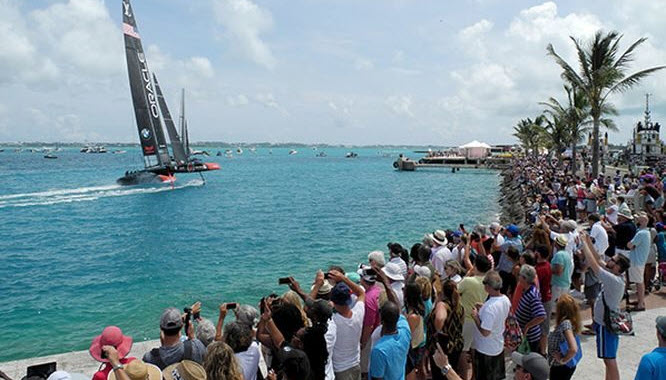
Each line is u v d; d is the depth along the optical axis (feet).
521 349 22.34
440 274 32.14
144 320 47.65
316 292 22.12
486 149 334.03
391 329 17.52
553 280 29.48
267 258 74.23
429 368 24.59
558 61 98.02
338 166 424.46
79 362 29.22
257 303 52.24
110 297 55.26
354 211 128.47
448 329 20.72
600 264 22.75
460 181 238.27
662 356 15.03
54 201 146.61
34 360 29.45
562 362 19.07
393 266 24.36
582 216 73.92
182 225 106.93
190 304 52.37
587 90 97.86
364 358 22.21
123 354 16.22
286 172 325.42
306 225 105.91
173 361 16.56
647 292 37.93
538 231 30.81
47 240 90.17
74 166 352.69
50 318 48.24
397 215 120.78
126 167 335.67
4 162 415.03
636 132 213.46
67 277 64.39
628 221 36.04
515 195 125.70
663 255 39.52
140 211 129.39
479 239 35.81
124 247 84.17
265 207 137.49
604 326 21.79
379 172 322.34
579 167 194.18
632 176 106.73
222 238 91.61
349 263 70.59
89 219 115.24
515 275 28.02
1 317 48.55
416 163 333.83
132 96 199.93
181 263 71.67
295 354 14.14
